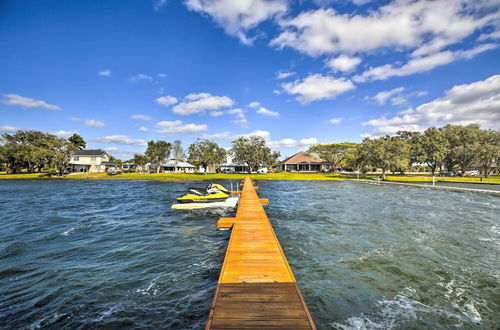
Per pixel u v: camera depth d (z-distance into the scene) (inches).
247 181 1513.3
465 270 271.7
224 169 2861.7
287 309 156.3
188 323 180.5
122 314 190.5
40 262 292.2
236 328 138.3
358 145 2091.5
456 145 1955.0
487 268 277.1
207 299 212.4
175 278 251.1
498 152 1565.0
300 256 312.7
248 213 486.3
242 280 195.6
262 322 143.4
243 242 295.6
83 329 173.0
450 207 667.4
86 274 259.3
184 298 213.8
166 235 410.0
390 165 1614.2
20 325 176.4
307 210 633.6
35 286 232.8
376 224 478.0
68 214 591.8
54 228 457.1
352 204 728.3
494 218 528.1
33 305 201.3
